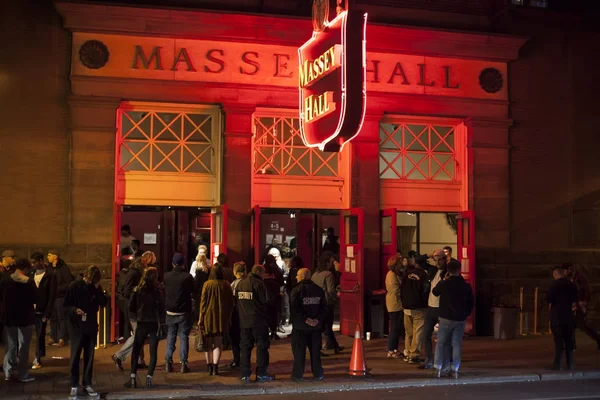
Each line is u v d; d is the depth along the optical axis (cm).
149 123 1697
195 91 1680
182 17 1659
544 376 1259
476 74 1858
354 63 1469
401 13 1823
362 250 1659
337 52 1473
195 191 1709
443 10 1853
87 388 1072
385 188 1819
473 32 1819
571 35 1939
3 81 1597
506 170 1861
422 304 1332
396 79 1797
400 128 1847
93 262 1612
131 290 1266
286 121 1777
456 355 1222
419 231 1878
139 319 1130
